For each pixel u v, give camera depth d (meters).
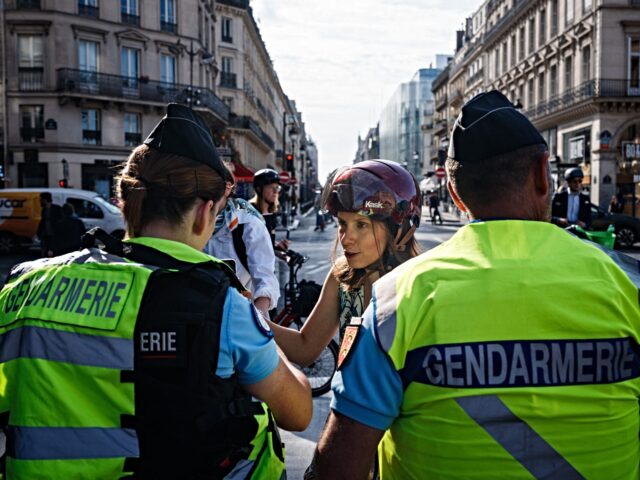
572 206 9.73
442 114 85.94
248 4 58.34
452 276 1.43
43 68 36.31
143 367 1.46
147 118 40.09
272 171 5.94
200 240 1.72
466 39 72.38
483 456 1.37
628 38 35.34
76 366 1.46
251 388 1.62
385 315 1.45
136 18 39.19
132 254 1.59
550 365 1.37
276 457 1.70
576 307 1.39
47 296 1.54
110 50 38.12
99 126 38.19
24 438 1.47
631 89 35.50
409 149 124.50
